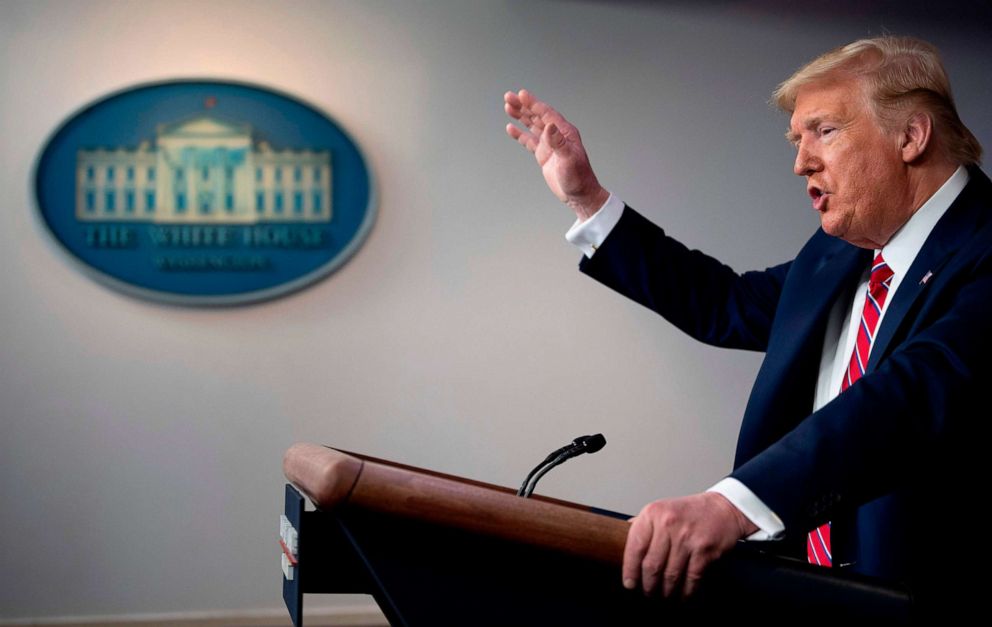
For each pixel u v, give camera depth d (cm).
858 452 96
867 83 136
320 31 339
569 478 343
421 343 337
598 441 133
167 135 330
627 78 352
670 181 351
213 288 329
